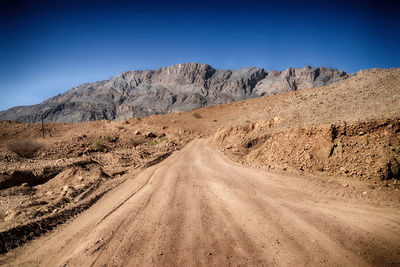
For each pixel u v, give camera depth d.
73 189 8.53
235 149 15.65
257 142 15.13
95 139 27.02
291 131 11.43
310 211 5.93
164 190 8.53
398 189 6.68
